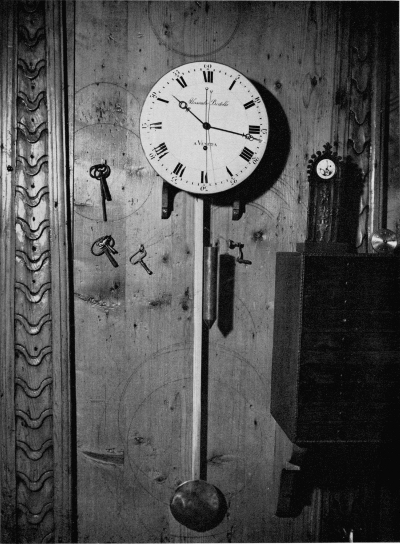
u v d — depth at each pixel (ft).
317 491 6.72
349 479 6.72
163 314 6.51
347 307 5.70
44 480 6.52
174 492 6.57
